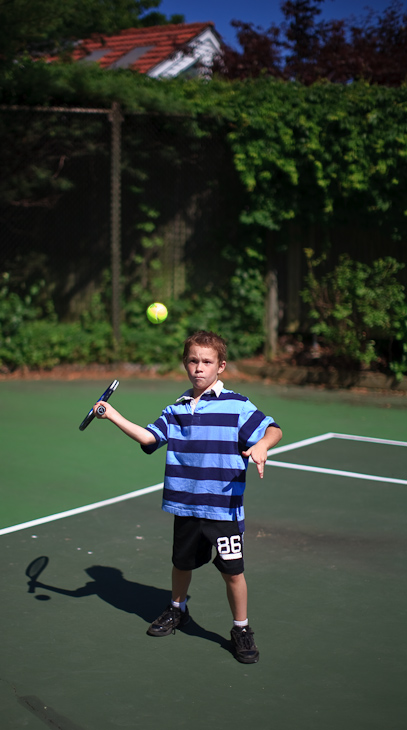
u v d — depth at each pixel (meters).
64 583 5.74
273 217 14.90
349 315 14.50
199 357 4.60
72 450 9.74
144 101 14.44
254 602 5.43
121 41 24.91
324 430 11.09
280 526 7.01
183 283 15.76
